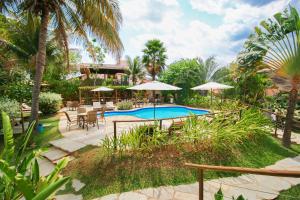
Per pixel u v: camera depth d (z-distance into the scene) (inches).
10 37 476.4
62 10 337.1
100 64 919.0
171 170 193.3
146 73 1165.7
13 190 97.4
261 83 461.1
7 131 105.7
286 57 259.0
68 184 187.2
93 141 286.5
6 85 446.6
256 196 156.7
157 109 735.1
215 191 164.4
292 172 68.9
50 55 581.3
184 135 235.3
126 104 672.4
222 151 224.5
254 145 250.7
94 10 306.8
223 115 274.5
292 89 268.5
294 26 243.4
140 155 216.2
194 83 813.2
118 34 352.2
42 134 332.8
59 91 766.5
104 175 191.9
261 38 282.2
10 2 305.0
